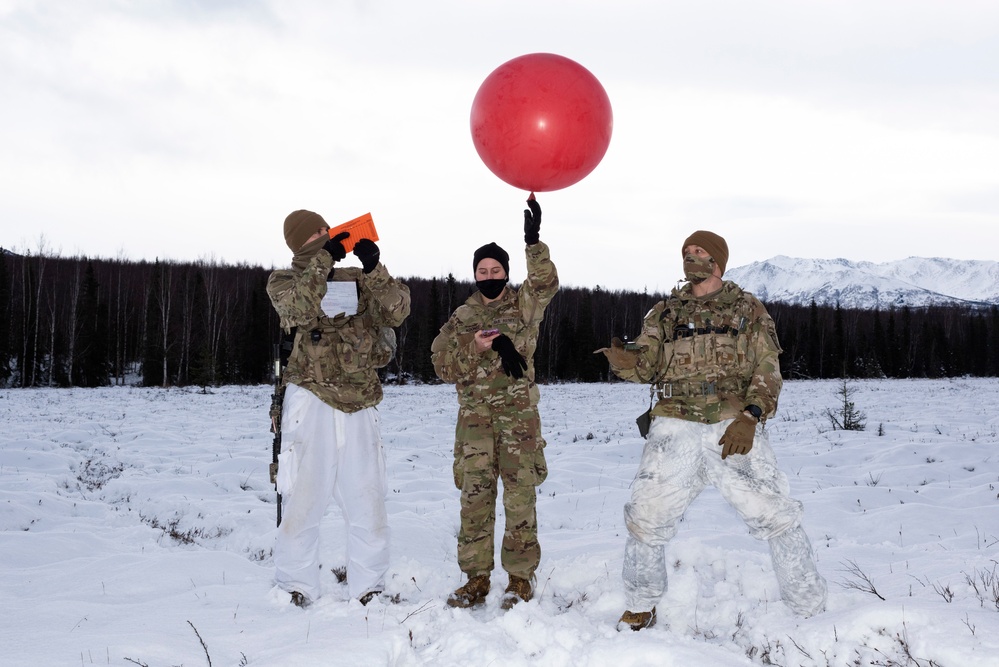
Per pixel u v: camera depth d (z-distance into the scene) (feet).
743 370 11.87
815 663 10.30
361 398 13.66
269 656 10.31
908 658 9.73
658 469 11.82
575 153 11.93
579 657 10.16
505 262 13.96
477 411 13.74
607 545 17.69
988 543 19.94
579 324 206.49
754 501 11.62
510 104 11.85
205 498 27.17
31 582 15.25
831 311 342.64
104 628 11.79
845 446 42.55
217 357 175.42
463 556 13.47
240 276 233.96
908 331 287.89
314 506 13.38
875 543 20.80
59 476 31.24
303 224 13.87
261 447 42.06
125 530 21.49
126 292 193.67
